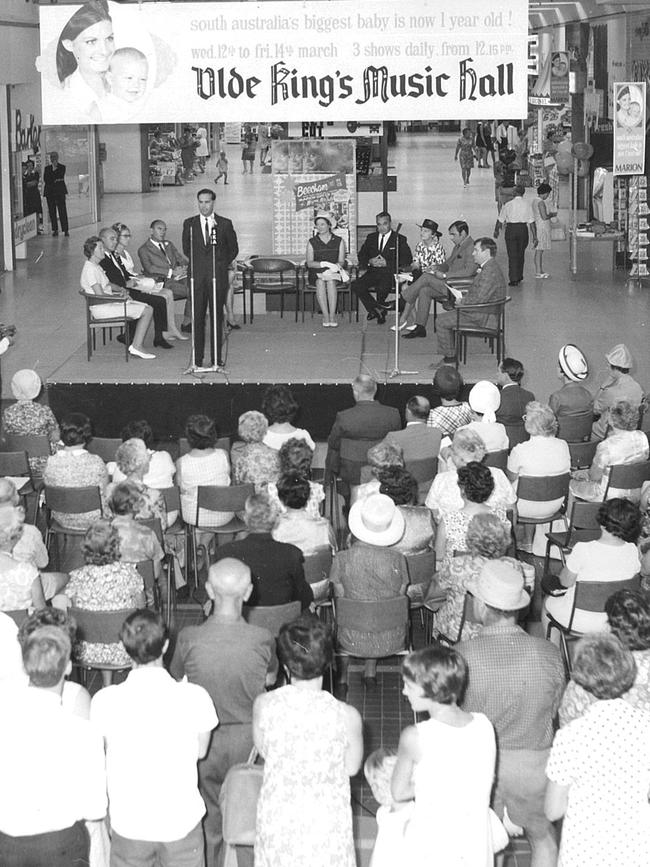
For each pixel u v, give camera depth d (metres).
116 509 7.23
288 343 14.77
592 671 4.34
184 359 13.98
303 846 4.32
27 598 6.34
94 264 14.01
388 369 13.45
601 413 10.84
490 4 13.24
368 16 13.29
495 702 4.93
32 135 22.69
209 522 8.86
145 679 4.68
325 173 17.55
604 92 28.23
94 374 13.29
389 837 4.52
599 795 4.28
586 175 26.53
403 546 7.41
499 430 9.48
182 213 28.52
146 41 13.34
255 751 5.24
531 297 18.05
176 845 4.70
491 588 4.99
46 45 13.34
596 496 9.02
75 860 4.54
